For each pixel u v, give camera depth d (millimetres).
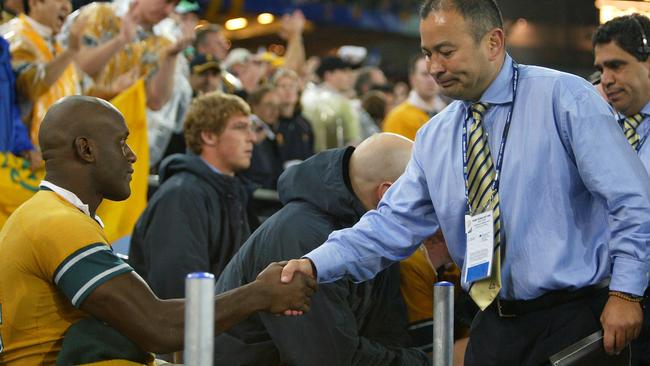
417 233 4566
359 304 5102
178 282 6293
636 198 3982
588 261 4137
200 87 8898
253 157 9125
